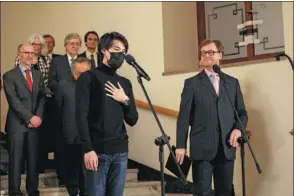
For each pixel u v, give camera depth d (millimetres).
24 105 3879
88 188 2615
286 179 4066
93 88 2641
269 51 5137
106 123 2613
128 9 5445
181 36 5363
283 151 4094
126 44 2727
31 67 4031
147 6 5312
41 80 4020
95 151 2602
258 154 4254
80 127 2592
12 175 3811
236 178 4391
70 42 4293
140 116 5051
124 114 2721
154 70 5172
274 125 4164
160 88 5066
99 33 5641
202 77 3256
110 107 2631
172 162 3236
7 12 6316
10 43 6250
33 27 6121
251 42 5262
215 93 3211
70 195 3902
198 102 3195
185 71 4855
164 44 5164
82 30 5770
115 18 5535
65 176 3936
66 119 3895
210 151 3121
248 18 5297
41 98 3945
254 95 4312
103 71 2691
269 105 4203
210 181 3164
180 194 4547
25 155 3885
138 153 5035
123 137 2668
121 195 2666
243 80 4395
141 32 5336
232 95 3268
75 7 5840
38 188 4070
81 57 4027
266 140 4211
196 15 5598
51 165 5051
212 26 5547
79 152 3869
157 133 4902
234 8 5418
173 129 4805
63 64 4246
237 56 5379
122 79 2750
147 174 4945
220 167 3182
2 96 6074
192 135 3191
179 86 4898
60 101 3955
